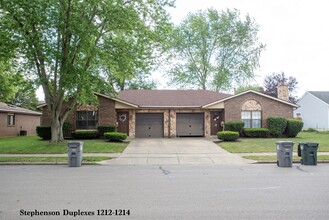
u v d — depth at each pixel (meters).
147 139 25.72
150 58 21.11
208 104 26.97
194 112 28.20
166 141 23.95
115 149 18.95
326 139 24.61
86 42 18.02
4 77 28.69
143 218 5.81
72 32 18.33
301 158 14.46
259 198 7.36
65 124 25.94
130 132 27.53
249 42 42.41
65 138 25.88
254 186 8.85
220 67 43.69
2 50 17.80
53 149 18.66
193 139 25.55
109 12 18.64
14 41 18.08
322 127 40.47
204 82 44.75
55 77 20.41
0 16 18.91
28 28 18.06
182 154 17.44
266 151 18.28
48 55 18.66
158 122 28.09
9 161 14.62
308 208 6.47
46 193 7.95
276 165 14.03
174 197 7.48
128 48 20.06
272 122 26.06
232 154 17.39
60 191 8.20
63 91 19.73
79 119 26.62
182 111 28.02
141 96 30.00
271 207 6.55
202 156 16.73
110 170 12.40
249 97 27.14
